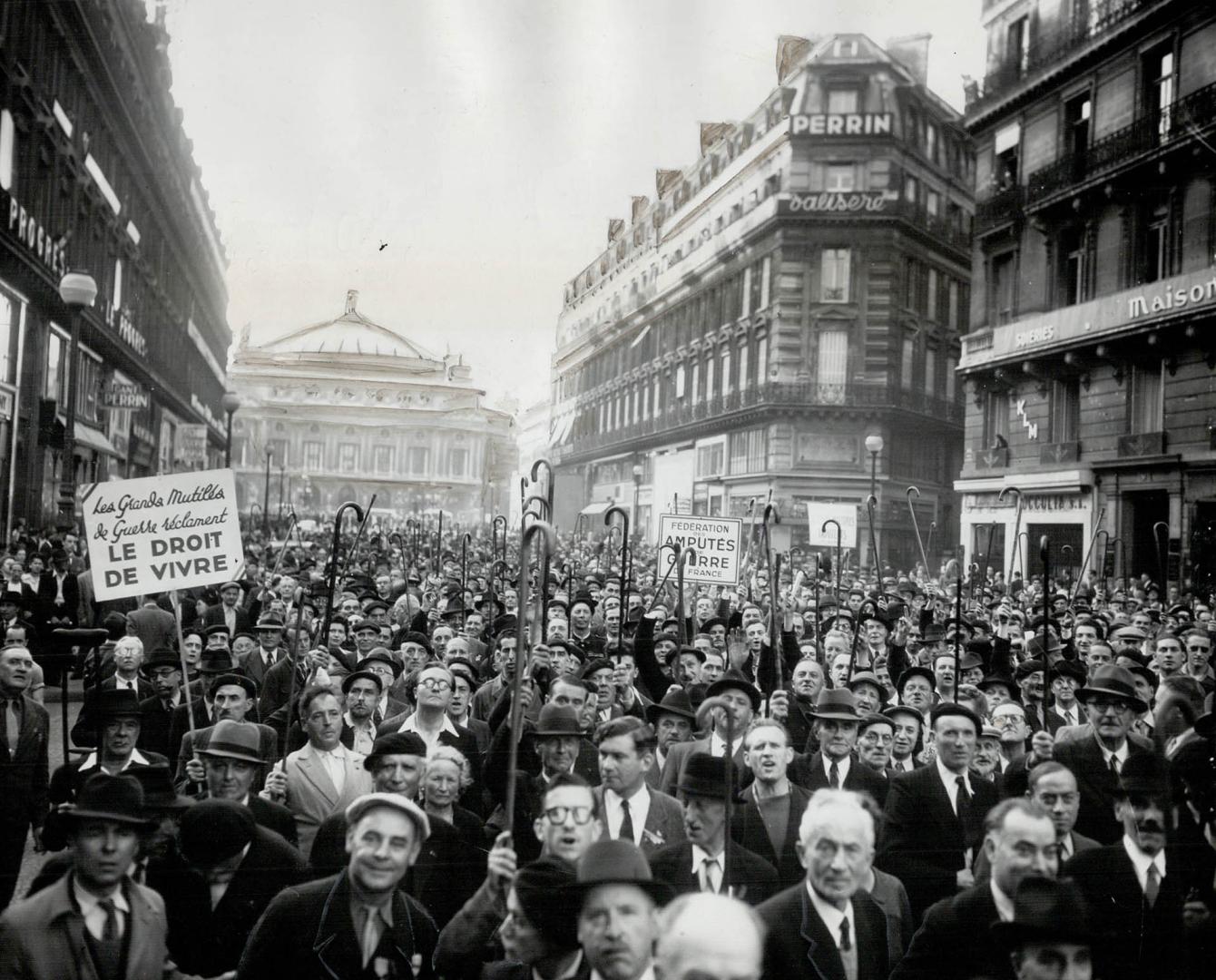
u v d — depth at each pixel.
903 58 35.53
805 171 36.09
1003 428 30.25
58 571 14.63
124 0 28.12
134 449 36.25
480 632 10.87
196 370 49.69
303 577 12.77
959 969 3.73
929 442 38.91
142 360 35.47
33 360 23.17
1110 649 7.88
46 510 24.66
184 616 11.81
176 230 41.09
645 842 4.89
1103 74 26.02
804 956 3.87
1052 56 27.48
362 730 6.87
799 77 36.06
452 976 3.82
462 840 4.84
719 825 4.43
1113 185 25.05
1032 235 28.64
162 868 4.17
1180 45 23.58
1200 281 22.03
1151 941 4.13
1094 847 4.53
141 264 35.16
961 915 3.79
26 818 5.29
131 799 3.66
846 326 36.50
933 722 5.48
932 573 37.22
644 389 35.00
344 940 3.71
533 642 6.27
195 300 48.47
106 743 5.34
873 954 3.97
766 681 9.18
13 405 22.08
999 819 3.77
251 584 13.55
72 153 25.00
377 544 26.62
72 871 3.71
